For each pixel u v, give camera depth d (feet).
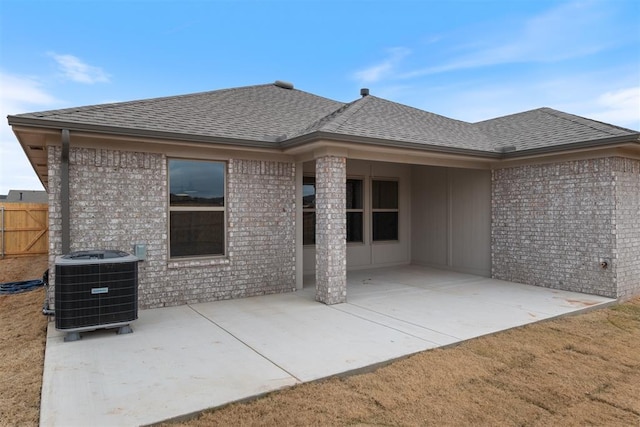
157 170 24.25
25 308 25.59
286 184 28.89
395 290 29.73
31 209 54.29
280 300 26.30
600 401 13.04
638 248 28.45
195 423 11.07
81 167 22.13
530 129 35.01
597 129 29.25
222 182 26.94
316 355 16.07
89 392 12.65
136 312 19.42
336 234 25.43
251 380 13.64
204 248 26.32
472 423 11.52
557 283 29.78
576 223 28.58
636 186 28.43
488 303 25.48
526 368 15.44
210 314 22.65
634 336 19.60
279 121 30.94
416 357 16.12
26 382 14.07
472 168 33.71
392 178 42.63
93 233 22.47
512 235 33.06
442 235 40.06
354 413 11.80
